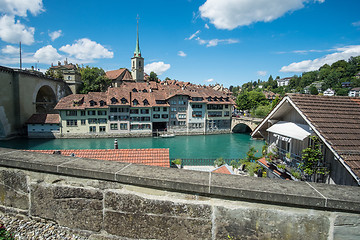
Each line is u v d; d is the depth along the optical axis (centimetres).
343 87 11200
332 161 709
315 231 229
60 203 289
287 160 910
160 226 257
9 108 5103
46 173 293
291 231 232
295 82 15062
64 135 5303
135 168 281
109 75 9469
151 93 6075
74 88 7519
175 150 4488
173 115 6088
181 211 250
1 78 4850
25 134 5388
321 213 227
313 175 786
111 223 271
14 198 314
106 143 4925
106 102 5491
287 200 225
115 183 266
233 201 239
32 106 5753
